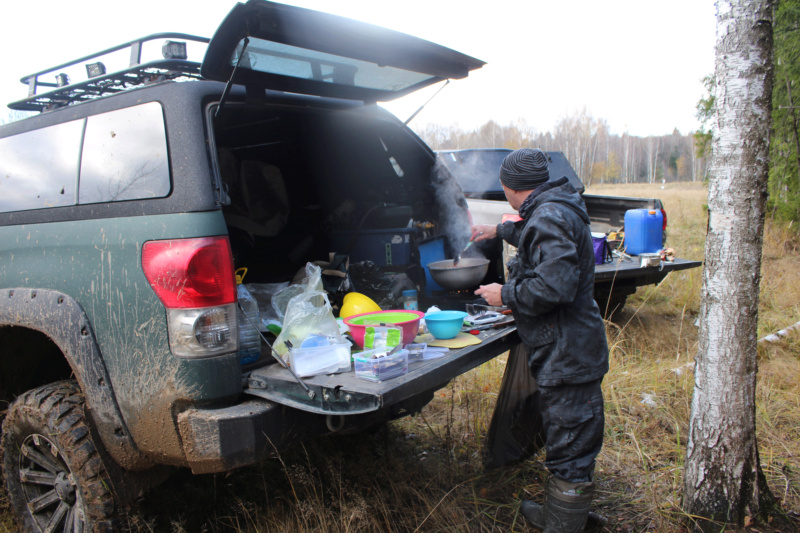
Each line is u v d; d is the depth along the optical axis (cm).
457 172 572
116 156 203
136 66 207
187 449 178
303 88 234
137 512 212
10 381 257
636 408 336
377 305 270
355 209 345
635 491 260
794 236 830
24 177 238
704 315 228
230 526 237
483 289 218
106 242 197
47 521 235
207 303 178
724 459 222
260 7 160
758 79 209
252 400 185
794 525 226
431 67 229
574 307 201
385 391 156
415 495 256
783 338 449
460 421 330
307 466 266
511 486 267
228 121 287
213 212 182
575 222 201
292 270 323
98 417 200
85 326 201
